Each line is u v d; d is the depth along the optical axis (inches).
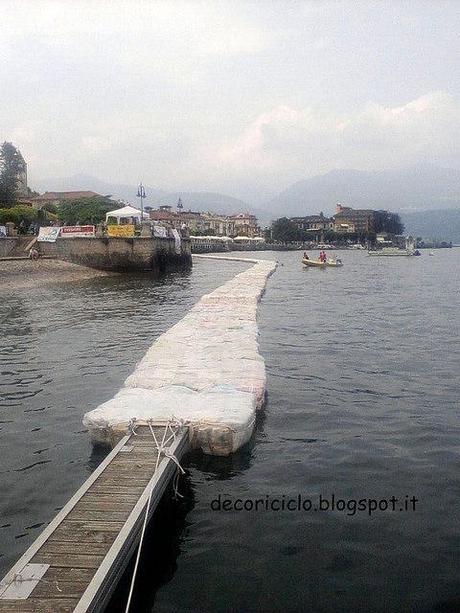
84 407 556.7
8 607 231.8
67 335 944.3
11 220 3075.8
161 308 1300.4
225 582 279.9
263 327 1037.2
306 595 269.0
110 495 321.7
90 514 301.6
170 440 392.2
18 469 411.2
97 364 737.6
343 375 672.4
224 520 336.5
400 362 741.9
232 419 422.3
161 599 268.1
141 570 288.8
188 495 366.6
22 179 5260.8
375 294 1716.3
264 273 2300.7
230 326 844.0
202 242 6565.0
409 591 270.7
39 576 250.5
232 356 630.5
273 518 338.3
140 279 2094.0
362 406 550.3
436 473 397.7
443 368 707.4
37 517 344.2
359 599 265.6
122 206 4261.8
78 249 2209.6
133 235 2218.3
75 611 227.5
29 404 565.6
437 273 2947.8
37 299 1460.4
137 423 418.9
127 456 371.6
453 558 296.8
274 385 625.6
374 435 471.5
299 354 792.9
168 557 300.2
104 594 247.9
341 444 451.2
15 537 321.7
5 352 808.9
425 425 495.8
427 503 354.6
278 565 292.7
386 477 391.5
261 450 436.8
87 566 257.1
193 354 642.2
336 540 315.0
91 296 1539.1
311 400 569.3
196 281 2144.4
